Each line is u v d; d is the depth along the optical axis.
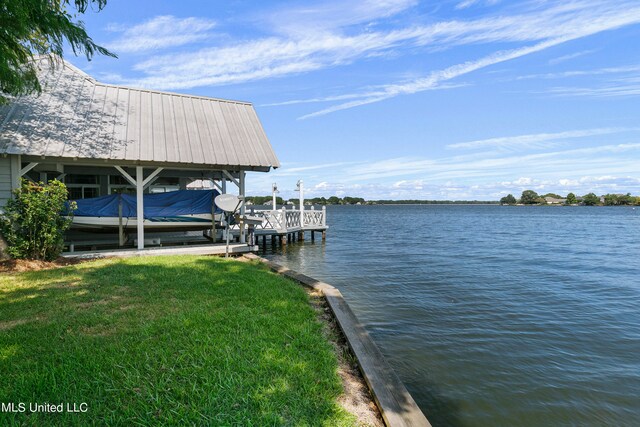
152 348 3.94
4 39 6.61
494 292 10.45
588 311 8.66
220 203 11.75
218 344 4.07
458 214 92.12
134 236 14.05
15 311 5.15
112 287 6.57
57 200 9.45
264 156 13.13
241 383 3.25
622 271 14.31
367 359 3.97
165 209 12.78
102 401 2.96
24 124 10.25
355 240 26.73
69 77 12.53
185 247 12.18
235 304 5.71
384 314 8.09
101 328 4.57
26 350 3.86
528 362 5.78
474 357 5.90
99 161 10.71
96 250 11.48
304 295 6.53
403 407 3.07
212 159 11.95
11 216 8.90
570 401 4.68
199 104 14.23
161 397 3.02
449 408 4.45
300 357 3.90
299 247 21.89
